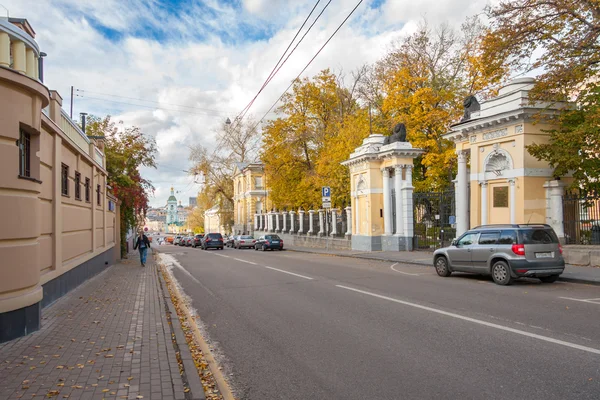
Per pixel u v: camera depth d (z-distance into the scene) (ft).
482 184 61.31
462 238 43.62
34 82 22.54
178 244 222.48
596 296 31.86
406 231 79.87
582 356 17.87
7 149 20.97
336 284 41.24
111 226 72.69
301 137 124.16
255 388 16.01
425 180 99.91
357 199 91.56
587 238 50.47
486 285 38.68
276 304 32.30
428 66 102.47
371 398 14.52
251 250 122.31
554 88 46.88
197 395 14.84
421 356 18.63
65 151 36.99
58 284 34.27
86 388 15.11
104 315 28.17
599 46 43.24
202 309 32.32
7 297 21.48
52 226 32.73
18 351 19.45
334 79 125.29
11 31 21.21
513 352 18.69
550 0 45.78
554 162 49.11
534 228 38.45
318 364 18.29
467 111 67.92
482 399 14.03
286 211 152.87
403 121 95.66
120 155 86.63
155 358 18.67
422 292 35.14
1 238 20.93
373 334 22.50
